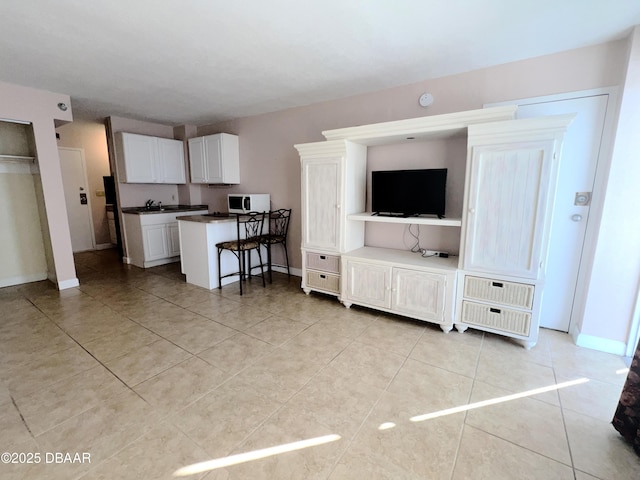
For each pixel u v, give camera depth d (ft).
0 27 6.82
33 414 5.51
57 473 4.37
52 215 11.92
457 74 9.37
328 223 10.64
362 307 10.62
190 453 4.74
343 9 6.16
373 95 11.07
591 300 7.70
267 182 14.85
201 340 8.25
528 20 6.52
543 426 5.28
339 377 6.65
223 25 6.77
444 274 8.43
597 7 6.00
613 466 4.51
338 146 9.95
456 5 6.00
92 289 12.36
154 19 6.54
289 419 5.44
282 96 11.75
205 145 15.76
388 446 4.88
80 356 7.43
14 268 12.89
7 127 12.21
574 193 8.11
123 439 4.99
